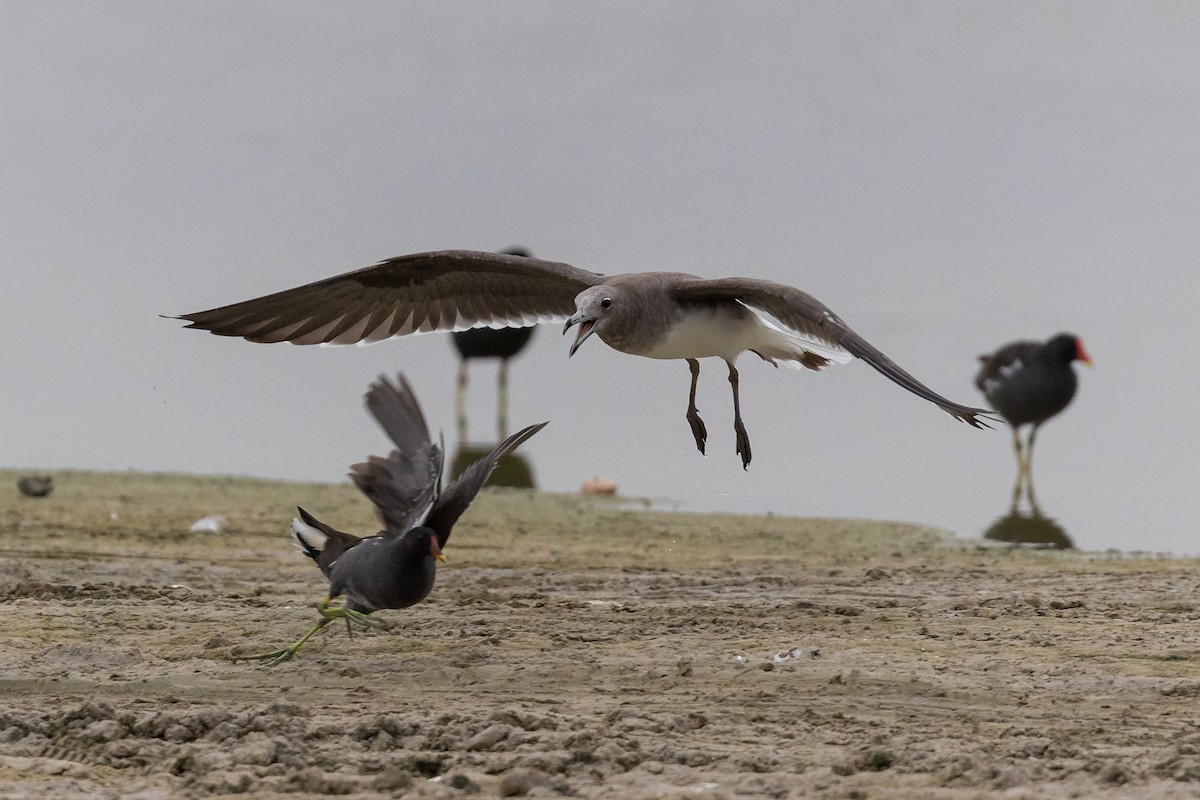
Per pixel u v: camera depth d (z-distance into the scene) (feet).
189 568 60.03
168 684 41.93
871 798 31.53
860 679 42.06
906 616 50.62
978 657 44.52
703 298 46.88
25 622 49.14
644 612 51.37
